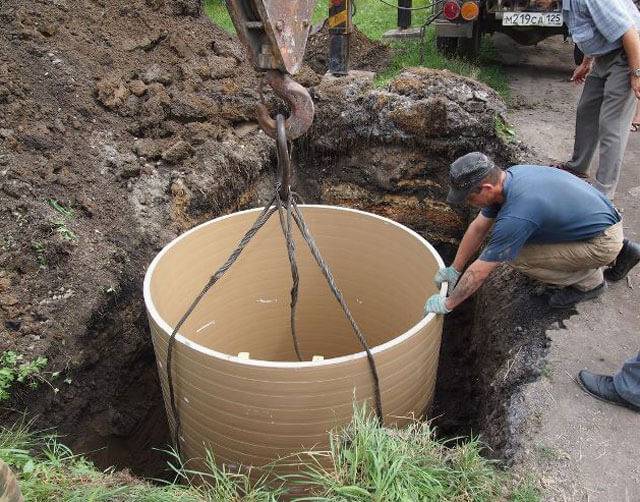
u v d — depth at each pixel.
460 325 4.78
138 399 3.86
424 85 5.00
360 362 2.68
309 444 2.85
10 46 4.15
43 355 3.11
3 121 3.81
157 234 4.10
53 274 3.39
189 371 2.83
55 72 4.26
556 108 5.77
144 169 4.34
